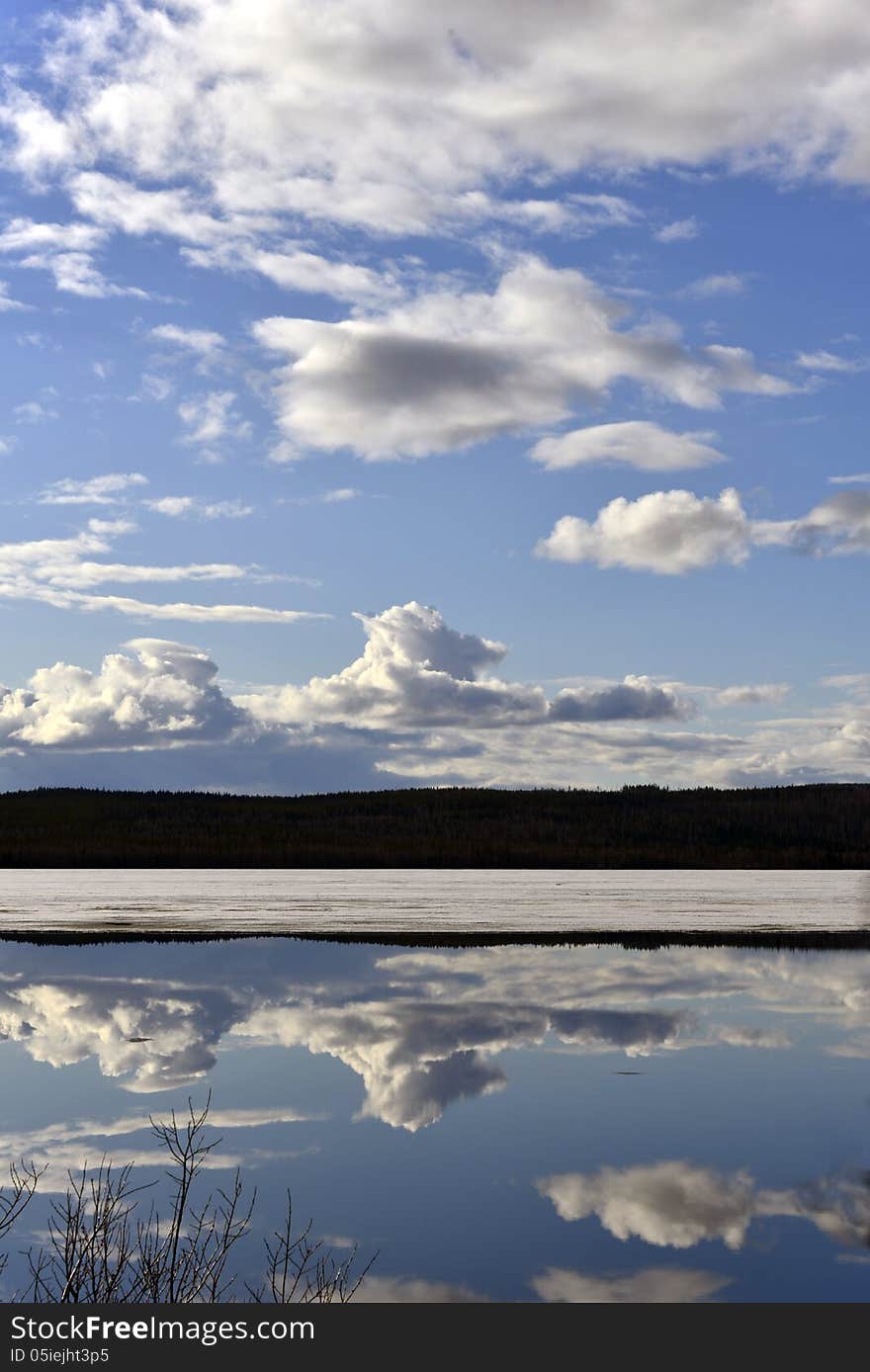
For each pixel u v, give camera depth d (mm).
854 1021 25141
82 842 187500
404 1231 12234
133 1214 12562
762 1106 17469
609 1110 17344
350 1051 21891
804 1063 20656
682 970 34344
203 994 29562
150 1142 15633
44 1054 21703
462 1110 17344
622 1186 13781
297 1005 27594
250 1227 12273
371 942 43188
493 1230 12305
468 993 29469
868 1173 14312
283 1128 16375
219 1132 16156
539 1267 11281
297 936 45719
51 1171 14172
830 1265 11367
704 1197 13367
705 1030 24062
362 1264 11289
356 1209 12961
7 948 41438
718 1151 15219
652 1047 22250
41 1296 9828
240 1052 21859
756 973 33562
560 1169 14445
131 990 30297
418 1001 28219
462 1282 10852
